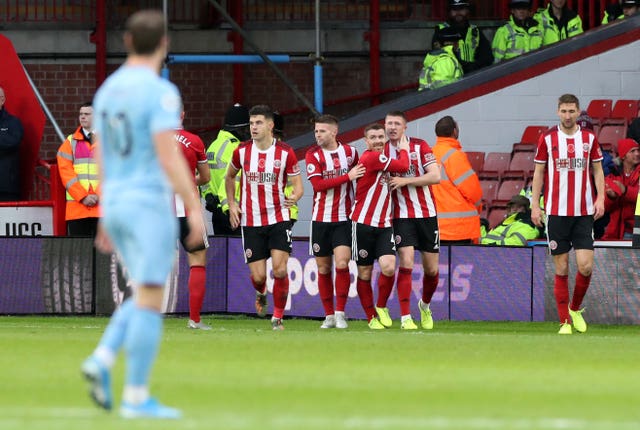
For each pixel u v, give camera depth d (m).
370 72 76.44
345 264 46.09
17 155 61.78
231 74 76.44
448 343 36.56
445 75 66.44
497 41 69.38
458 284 51.25
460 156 52.09
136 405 20.33
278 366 29.00
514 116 66.12
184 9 76.12
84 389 24.23
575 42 66.56
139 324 20.27
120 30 76.50
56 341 35.56
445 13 76.50
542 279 50.78
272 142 44.72
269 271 53.31
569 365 30.23
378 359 31.02
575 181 44.12
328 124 45.28
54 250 54.09
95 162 55.19
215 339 37.22
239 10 75.56
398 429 19.20
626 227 56.53
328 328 46.16
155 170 20.77
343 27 76.50
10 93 64.00
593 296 50.31
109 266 54.09
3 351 32.06
